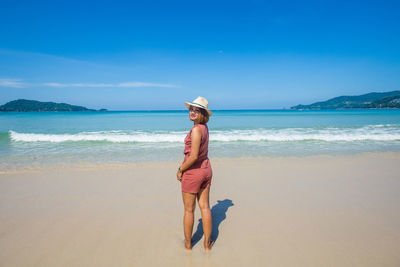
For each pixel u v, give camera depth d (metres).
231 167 6.62
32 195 4.52
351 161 7.32
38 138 11.94
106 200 4.28
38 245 2.82
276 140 11.62
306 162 7.20
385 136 12.22
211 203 4.18
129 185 5.12
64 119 34.66
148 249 2.76
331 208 3.88
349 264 2.43
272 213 3.73
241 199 4.34
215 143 10.86
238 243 2.89
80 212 3.76
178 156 8.16
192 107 2.46
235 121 29.53
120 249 2.75
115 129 18.64
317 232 3.11
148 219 3.54
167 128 19.75
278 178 5.62
